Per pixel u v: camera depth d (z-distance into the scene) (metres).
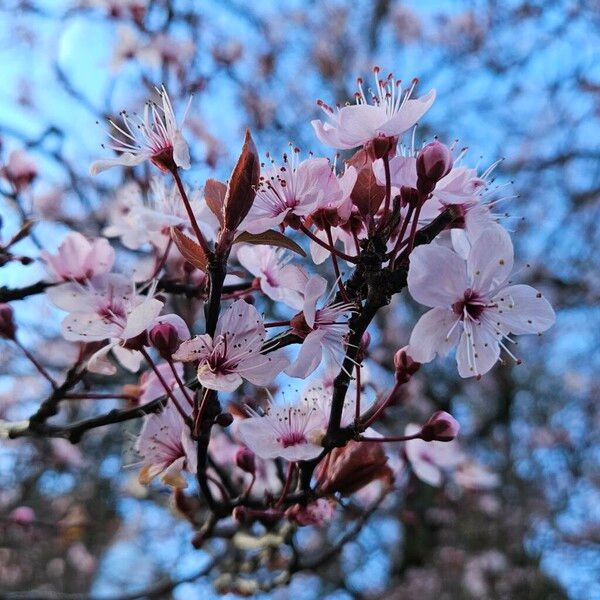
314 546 0.50
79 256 0.18
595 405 0.66
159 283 0.18
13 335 0.17
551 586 0.56
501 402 0.61
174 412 0.15
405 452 0.23
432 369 0.54
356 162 0.13
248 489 0.16
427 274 0.13
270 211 0.13
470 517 0.55
